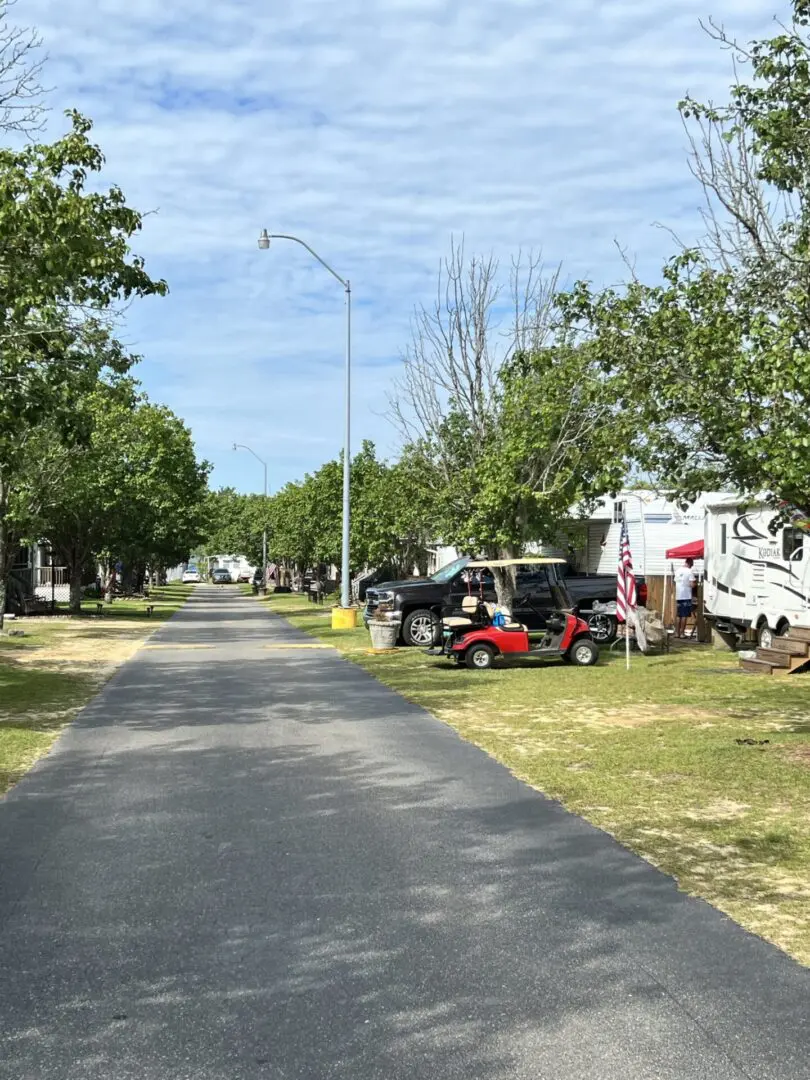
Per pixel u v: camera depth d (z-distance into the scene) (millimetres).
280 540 63094
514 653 18844
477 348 25219
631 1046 4008
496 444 23516
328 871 6309
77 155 11945
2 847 6848
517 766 9617
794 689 15422
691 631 27734
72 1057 3939
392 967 4797
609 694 14953
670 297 10586
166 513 43781
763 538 19875
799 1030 4145
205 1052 3975
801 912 5590
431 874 6254
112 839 7035
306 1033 4129
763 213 10898
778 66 9922
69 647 23906
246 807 7969
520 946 5066
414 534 38281
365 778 9078
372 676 17531
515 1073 3801
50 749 10500
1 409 12492
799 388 8867
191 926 5352
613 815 7754
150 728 11883
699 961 4879
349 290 32250
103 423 36562
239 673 18047
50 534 39844
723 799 8273
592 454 12297
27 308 11906
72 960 4902
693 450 10680
